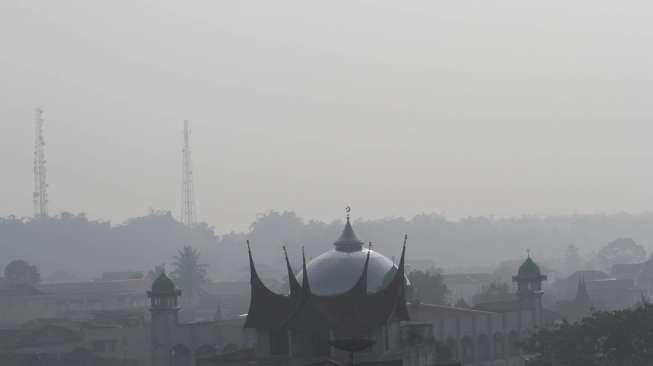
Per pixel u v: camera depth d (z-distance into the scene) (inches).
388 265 4318.4
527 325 6200.8
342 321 3853.3
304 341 3875.5
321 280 4200.3
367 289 4165.8
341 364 3041.3
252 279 3991.1
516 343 4923.7
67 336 7160.4
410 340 4190.5
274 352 3932.1
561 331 4525.1
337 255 4306.1
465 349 5718.5
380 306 3912.4
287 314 3919.8
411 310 5551.2
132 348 7298.2
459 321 5669.3
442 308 5836.6
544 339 4579.2
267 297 3971.5
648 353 4301.2
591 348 4387.3
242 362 3880.4
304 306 3865.7
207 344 5841.5
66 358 6845.5
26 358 6781.5
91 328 7362.2
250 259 4005.9
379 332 3895.2
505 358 6013.8
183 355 5895.7
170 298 5925.2
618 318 4411.9
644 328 4345.5
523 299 6323.8
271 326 3922.2
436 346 4707.2
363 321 3860.7
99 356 6968.5
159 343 5915.4
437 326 5482.3
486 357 5856.3
